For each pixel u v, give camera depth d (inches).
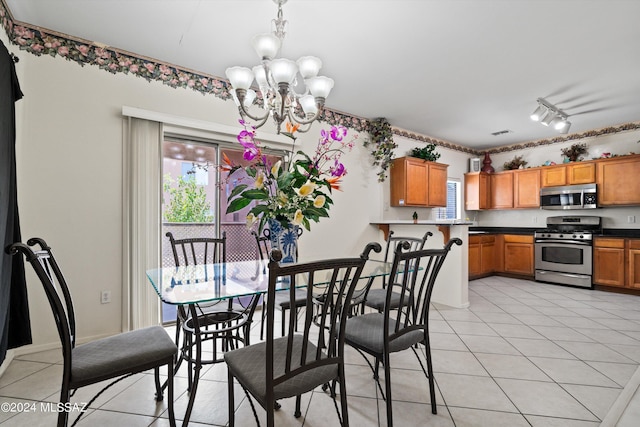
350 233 169.2
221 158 130.2
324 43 101.0
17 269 80.4
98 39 100.2
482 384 76.2
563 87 133.8
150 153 109.5
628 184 171.5
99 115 102.6
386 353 57.8
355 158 172.1
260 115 137.9
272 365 42.8
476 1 81.4
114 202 104.3
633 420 61.7
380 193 182.5
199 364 61.0
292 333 44.3
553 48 103.7
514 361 88.3
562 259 189.9
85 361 51.4
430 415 64.1
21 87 90.9
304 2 81.9
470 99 147.3
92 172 101.1
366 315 75.7
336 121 163.3
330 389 71.1
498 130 196.7
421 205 187.2
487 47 103.2
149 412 64.7
